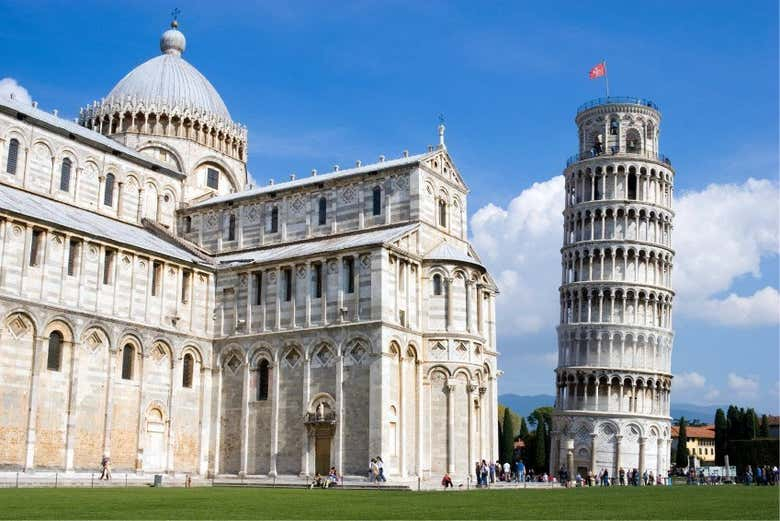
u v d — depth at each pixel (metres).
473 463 77.75
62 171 84.50
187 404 79.75
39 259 68.19
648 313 133.88
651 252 135.12
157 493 51.97
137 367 75.25
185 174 98.06
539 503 44.47
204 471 79.88
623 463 127.50
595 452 128.38
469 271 81.56
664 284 136.38
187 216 95.75
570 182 142.50
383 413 71.06
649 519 33.34
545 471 155.25
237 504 41.19
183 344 79.69
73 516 32.56
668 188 140.62
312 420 74.56
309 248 82.62
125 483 68.56
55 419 67.88
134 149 97.00
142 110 98.50
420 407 77.00
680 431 170.88
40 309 67.12
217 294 83.62
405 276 77.81
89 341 71.31
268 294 80.31
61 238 70.00
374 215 84.00
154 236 89.31
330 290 76.56
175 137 99.06
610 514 36.16
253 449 78.12
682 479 128.88
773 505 43.44
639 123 141.50
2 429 64.00
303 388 76.00
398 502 44.53
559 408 134.50
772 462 149.38
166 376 78.00
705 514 36.44
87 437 70.12
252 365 79.62
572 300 135.62
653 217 136.62
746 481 112.81
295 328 77.50
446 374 78.19
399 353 75.19
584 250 135.62
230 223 93.06
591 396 131.12
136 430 74.44
